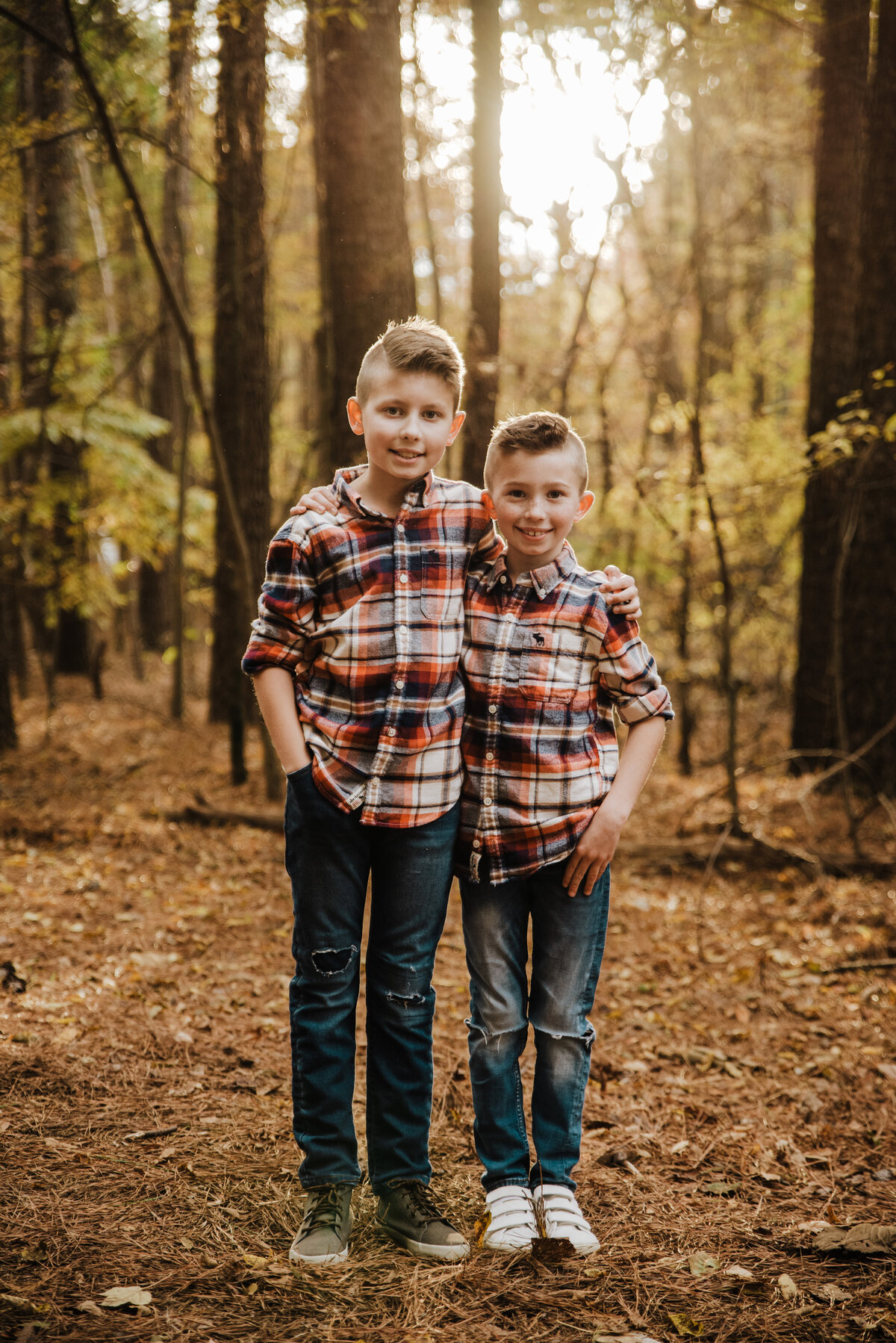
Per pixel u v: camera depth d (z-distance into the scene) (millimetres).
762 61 8133
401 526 2010
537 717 2043
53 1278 1826
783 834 6176
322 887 1988
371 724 1969
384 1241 2043
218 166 5938
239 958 4055
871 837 6160
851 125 7684
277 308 11875
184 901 4797
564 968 2086
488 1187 2082
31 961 3762
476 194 7008
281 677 2010
